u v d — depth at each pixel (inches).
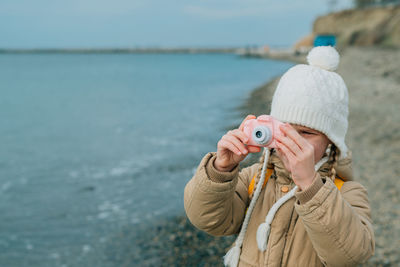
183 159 382.9
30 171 390.0
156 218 240.1
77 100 1066.7
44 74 2416.3
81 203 285.7
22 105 989.8
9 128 666.2
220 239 197.5
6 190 329.1
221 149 48.5
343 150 51.1
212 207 51.7
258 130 44.2
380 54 1315.2
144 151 431.8
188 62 3848.4
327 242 43.4
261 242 50.8
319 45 54.4
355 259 43.8
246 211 58.3
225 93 1050.7
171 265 180.2
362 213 49.9
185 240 203.0
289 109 48.8
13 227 249.8
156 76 2028.8
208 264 175.2
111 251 204.4
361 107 489.1
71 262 200.2
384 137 339.6
